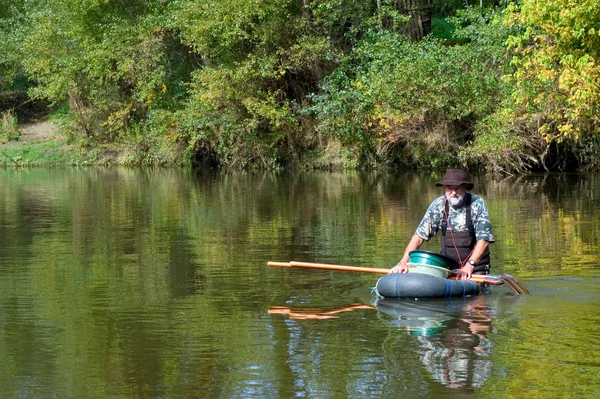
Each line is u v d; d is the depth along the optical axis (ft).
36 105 163.53
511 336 27.32
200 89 115.34
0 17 163.53
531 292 33.81
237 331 28.66
